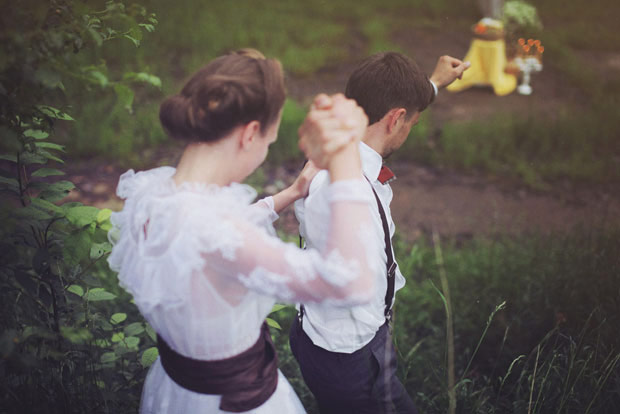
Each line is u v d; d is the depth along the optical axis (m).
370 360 1.71
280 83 1.19
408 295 3.46
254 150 1.22
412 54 9.41
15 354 1.42
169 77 7.68
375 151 1.74
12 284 1.64
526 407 2.13
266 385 1.36
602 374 2.08
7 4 1.34
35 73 1.33
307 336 1.76
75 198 4.97
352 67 8.77
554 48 9.45
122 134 6.02
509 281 3.43
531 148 6.17
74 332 1.51
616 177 5.61
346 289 1.06
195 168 1.21
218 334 1.23
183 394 1.32
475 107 7.49
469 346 2.97
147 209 1.24
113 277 3.27
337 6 11.62
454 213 5.04
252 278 1.10
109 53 7.89
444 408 2.16
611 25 11.06
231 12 10.66
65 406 1.69
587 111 7.11
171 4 10.23
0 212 1.49
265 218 1.22
